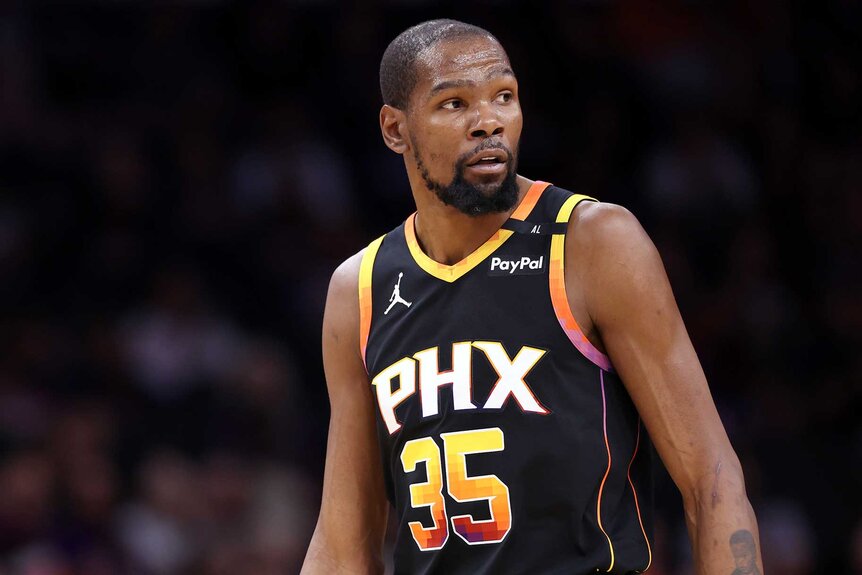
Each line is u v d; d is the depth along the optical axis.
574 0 39.72
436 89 11.41
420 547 11.66
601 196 37.28
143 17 39.50
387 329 12.10
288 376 33.59
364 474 12.70
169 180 36.69
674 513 28.55
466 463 11.35
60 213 35.69
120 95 38.66
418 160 11.72
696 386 11.23
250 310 35.22
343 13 39.09
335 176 37.78
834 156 38.88
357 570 12.64
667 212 36.22
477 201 11.41
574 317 11.37
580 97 38.62
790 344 34.47
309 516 31.14
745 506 10.95
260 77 38.62
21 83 37.81
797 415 32.62
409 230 12.35
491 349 11.45
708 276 35.72
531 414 11.23
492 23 39.25
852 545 29.69
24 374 32.00
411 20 39.25
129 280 34.72
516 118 11.52
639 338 11.23
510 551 11.21
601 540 11.09
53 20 39.06
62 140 37.00
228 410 31.66
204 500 29.69
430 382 11.61
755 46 39.47
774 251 36.41
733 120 38.19
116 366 32.34
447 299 11.77
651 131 37.91
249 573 28.23
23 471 28.47
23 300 34.25
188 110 37.94
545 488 11.15
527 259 11.58
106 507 28.91
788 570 29.41
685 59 39.12
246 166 37.12
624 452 11.37
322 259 36.00
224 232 36.06
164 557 28.62
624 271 11.26
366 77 38.84
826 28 39.72
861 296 35.72
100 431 30.36
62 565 27.52
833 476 31.17
